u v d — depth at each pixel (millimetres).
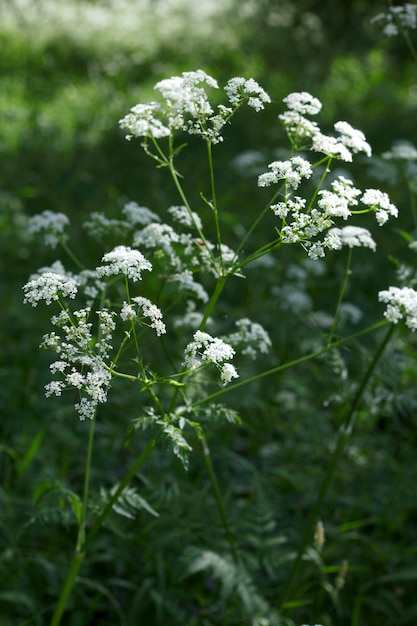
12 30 16719
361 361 3816
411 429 5523
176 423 3152
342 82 15438
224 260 3426
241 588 3551
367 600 4207
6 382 5484
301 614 4156
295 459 5043
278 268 6871
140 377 2896
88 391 2627
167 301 6227
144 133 3127
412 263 7465
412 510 4855
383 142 11172
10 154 10227
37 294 2709
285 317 6203
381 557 4352
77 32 17453
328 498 4758
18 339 6199
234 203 8742
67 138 11219
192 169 9836
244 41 17266
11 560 4113
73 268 7191
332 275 7328
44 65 15945
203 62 16531
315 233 2877
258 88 3074
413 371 5199
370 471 4895
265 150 10336
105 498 3297
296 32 17203
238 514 4090
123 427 4863
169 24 19141
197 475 4773
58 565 4090
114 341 5578
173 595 4027
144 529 4051
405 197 8906
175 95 3080
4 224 7484
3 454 4926
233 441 5285
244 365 5438
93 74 15766
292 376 5645
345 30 17016
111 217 8086
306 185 8234
